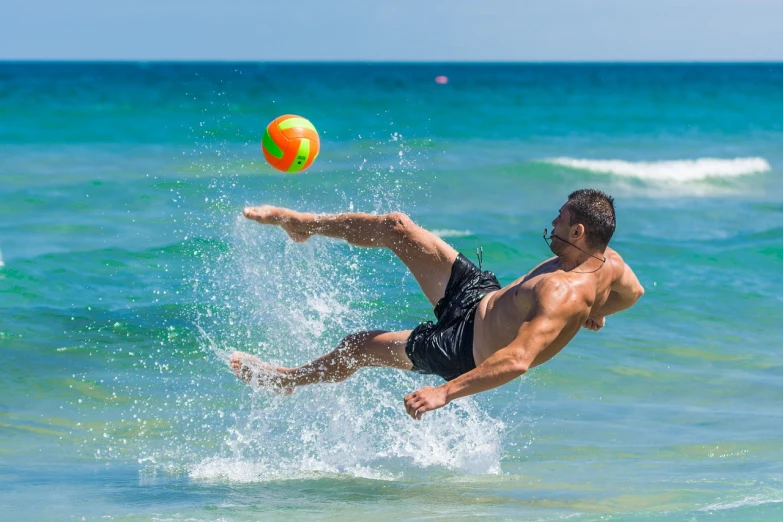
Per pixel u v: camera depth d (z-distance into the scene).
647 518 9.62
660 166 48.44
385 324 18.75
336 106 84.56
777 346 18.97
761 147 61.94
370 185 39.47
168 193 35.25
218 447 13.31
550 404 15.39
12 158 46.62
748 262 27.05
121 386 15.89
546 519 9.70
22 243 26.77
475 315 11.96
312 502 10.66
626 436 13.81
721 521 9.48
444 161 49.25
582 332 19.67
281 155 13.20
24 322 19.20
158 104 78.88
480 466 12.47
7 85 110.31
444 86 127.25
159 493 11.09
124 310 20.17
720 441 13.51
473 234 30.73
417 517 9.91
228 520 9.88
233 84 126.69
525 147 58.41
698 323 20.59
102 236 27.72
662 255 28.33
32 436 13.59
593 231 11.15
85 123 63.19
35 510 10.27
